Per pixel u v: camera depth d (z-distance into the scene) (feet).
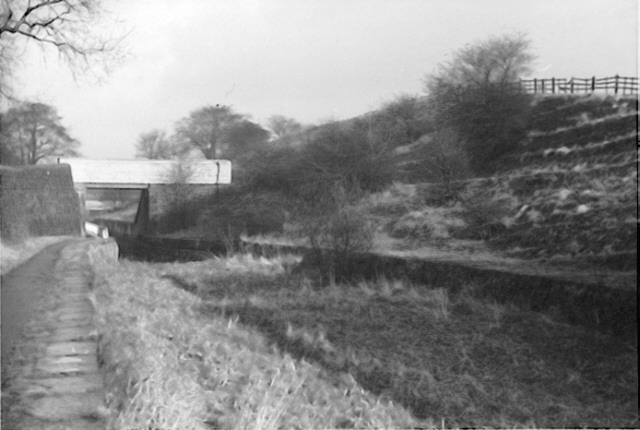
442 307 43.19
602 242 61.98
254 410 22.31
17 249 77.41
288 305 47.65
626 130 111.04
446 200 99.76
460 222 86.74
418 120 149.07
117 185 183.52
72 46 89.51
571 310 40.40
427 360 31.68
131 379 20.35
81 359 25.58
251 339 35.76
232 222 129.59
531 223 80.28
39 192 127.13
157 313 40.16
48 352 26.76
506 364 30.71
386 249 69.67
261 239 97.25
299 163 135.23
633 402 25.62
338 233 65.72
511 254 70.44
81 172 182.80
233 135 236.22
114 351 24.66
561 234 71.05
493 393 27.09
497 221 84.17
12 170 116.98
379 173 115.34
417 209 95.50
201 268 72.74
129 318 35.04
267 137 233.55
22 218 101.19
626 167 92.63
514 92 141.49
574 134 122.52
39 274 54.75
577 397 26.89
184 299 49.67
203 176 174.50
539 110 140.05
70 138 191.72
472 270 52.60
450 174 109.19
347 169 118.21
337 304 47.01
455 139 122.52
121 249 159.02
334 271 60.90
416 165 120.26
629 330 34.83
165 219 176.76
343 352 33.24
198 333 35.40
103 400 19.84
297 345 35.14
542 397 26.63
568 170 102.63
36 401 20.18
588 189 88.79
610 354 31.55
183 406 19.24
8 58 87.71
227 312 45.06
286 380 27.68
